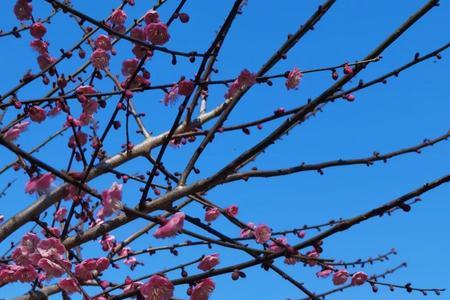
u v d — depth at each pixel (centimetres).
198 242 462
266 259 352
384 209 325
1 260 462
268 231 394
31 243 381
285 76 416
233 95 423
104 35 433
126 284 386
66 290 367
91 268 388
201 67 376
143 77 420
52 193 381
